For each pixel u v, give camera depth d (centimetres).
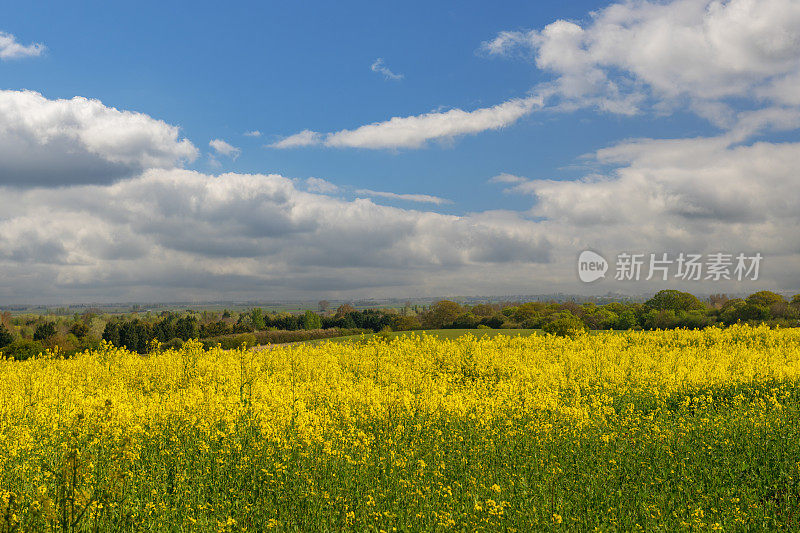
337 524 746
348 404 1356
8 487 780
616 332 3519
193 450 1002
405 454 1043
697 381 1747
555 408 1346
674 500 855
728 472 977
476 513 765
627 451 1097
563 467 1000
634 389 1692
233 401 1187
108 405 798
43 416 1172
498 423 1263
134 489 773
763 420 1270
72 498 597
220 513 769
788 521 786
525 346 2933
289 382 1666
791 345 2858
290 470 906
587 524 763
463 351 2466
